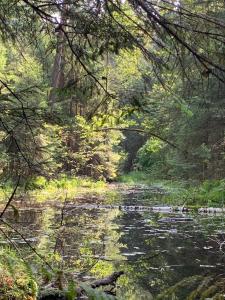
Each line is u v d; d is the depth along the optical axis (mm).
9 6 3324
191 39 2912
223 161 16875
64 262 5824
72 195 16547
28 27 3492
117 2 2953
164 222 10094
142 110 3156
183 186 18219
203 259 6289
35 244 6836
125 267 5840
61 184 16719
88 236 8039
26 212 10961
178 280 5219
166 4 3012
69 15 3018
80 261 6039
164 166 23297
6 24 3475
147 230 8883
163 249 7012
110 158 24453
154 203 14562
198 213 11711
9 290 4039
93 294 2570
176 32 2809
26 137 3332
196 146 16484
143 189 22016
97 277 5250
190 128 15352
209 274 5379
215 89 10023
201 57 2756
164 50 3105
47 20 3111
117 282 5152
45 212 11227
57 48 3438
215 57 3123
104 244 7336
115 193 19391
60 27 3096
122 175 35219
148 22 2916
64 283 4609
